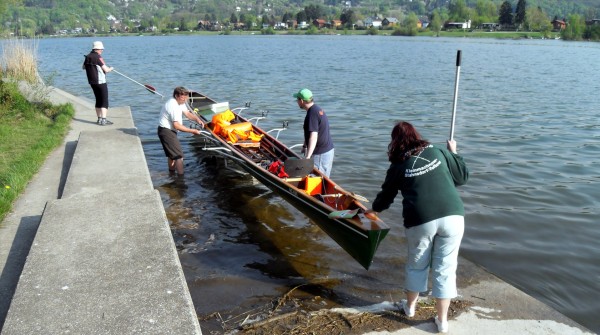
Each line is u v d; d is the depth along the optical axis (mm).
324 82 25484
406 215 4121
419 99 19781
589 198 8320
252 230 6863
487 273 5648
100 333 3469
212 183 8859
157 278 4141
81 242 4727
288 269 5754
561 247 6535
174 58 45031
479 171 9805
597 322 4941
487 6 134000
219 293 5191
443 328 4309
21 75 15258
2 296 4324
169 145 9062
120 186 6641
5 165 7926
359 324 4477
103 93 11016
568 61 41594
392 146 4270
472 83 25453
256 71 31578
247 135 9578
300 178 6906
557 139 12719
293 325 4508
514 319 4598
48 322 3572
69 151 9133
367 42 83750
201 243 6422
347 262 5922
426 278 4332
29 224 5816
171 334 3475
